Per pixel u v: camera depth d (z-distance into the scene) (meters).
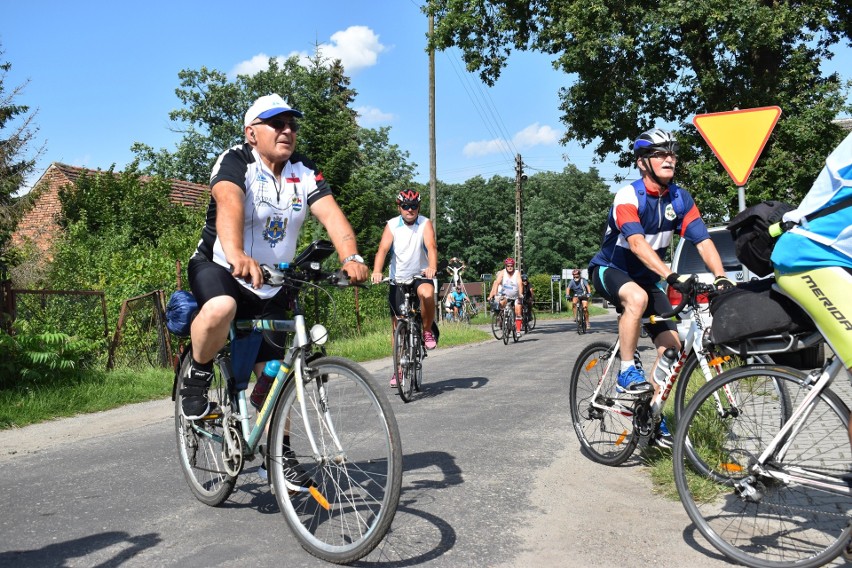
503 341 15.95
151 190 23.69
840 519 2.75
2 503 3.78
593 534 3.21
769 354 3.00
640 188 4.10
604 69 18.47
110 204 22.84
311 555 2.98
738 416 3.07
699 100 18.66
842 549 2.68
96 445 5.22
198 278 3.36
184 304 3.63
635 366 4.17
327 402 2.95
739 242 3.03
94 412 6.78
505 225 78.25
